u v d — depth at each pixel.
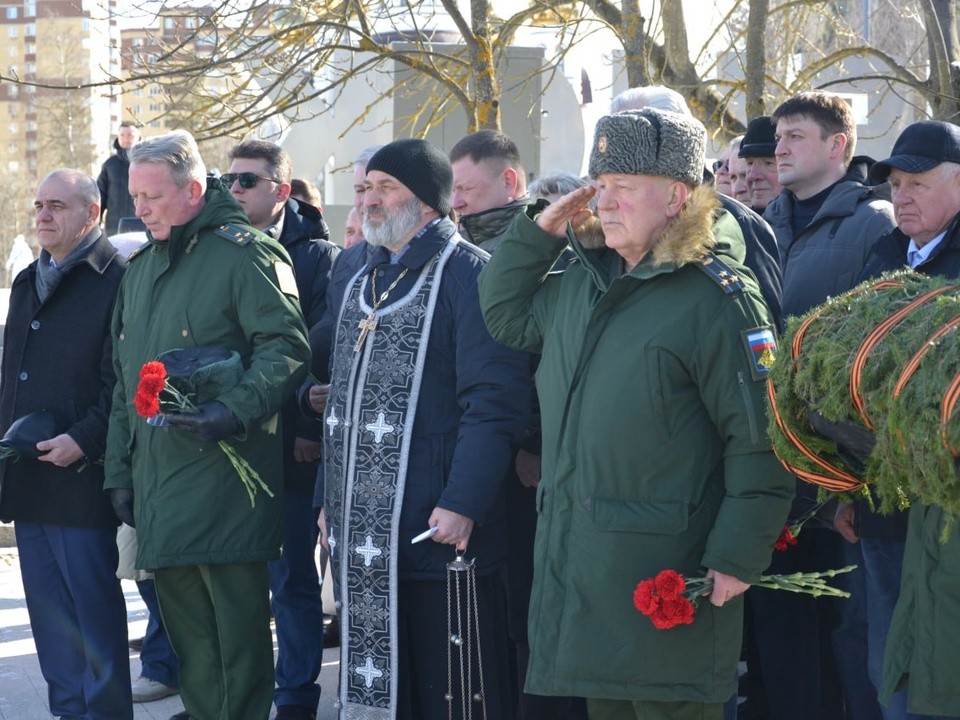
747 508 3.03
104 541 4.66
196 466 4.14
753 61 8.08
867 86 11.92
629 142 3.10
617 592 3.07
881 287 2.71
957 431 2.35
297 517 4.97
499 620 4.01
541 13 8.95
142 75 7.39
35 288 4.68
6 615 6.79
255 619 4.29
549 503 3.21
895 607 3.27
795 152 4.43
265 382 4.09
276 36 7.66
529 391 3.84
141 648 5.93
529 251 3.46
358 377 3.94
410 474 3.86
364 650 3.89
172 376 3.97
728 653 3.11
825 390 2.64
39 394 4.61
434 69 7.77
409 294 3.92
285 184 5.23
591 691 3.08
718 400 3.06
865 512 3.66
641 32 7.36
